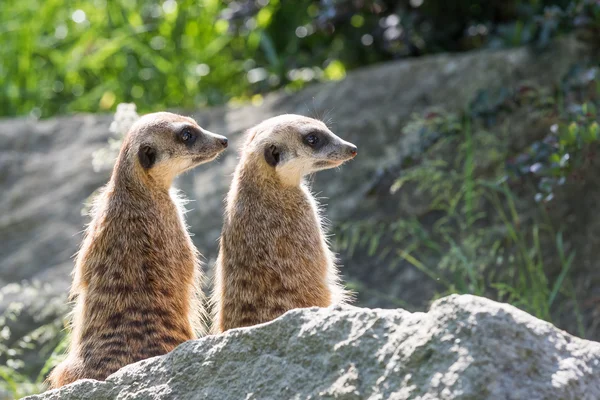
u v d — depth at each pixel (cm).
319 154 924
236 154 1595
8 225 1596
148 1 1984
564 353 582
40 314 1387
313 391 613
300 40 1923
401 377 586
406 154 1396
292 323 645
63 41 2000
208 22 1927
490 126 1377
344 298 985
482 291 1185
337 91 1628
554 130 1182
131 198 911
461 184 1409
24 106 1958
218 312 932
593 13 1393
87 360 855
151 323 870
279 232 912
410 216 1426
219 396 646
